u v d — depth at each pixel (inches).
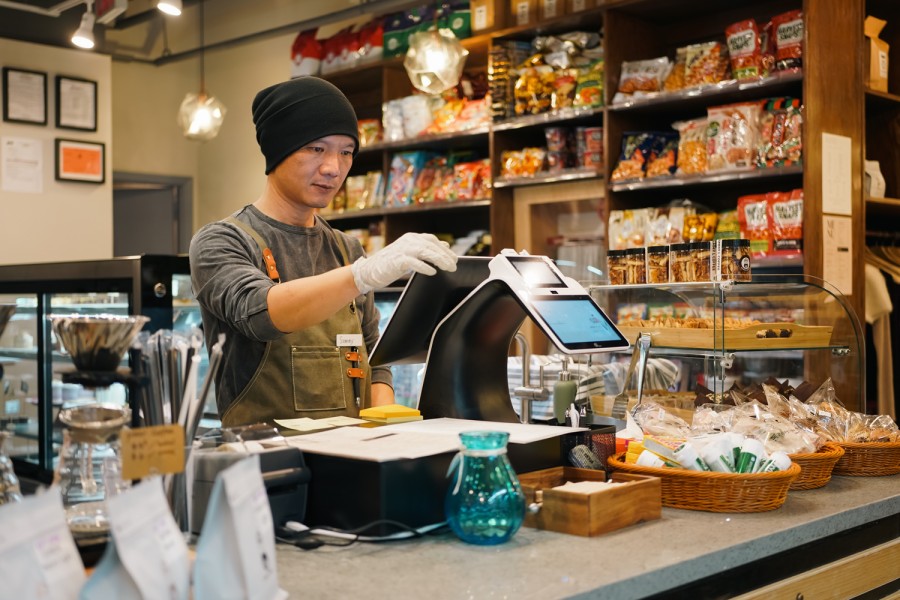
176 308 103.3
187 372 62.1
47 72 255.8
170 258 92.8
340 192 245.9
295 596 52.4
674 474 75.3
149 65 317.1
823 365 113.1
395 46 229.0
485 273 80.6
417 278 79.2
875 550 81.4
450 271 77.7
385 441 70.7
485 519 62.8
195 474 63.1
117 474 57.5
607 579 55.4
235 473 47.8
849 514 76.2
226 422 87.4
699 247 103.5
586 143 193.5
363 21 263.6
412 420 82.2
